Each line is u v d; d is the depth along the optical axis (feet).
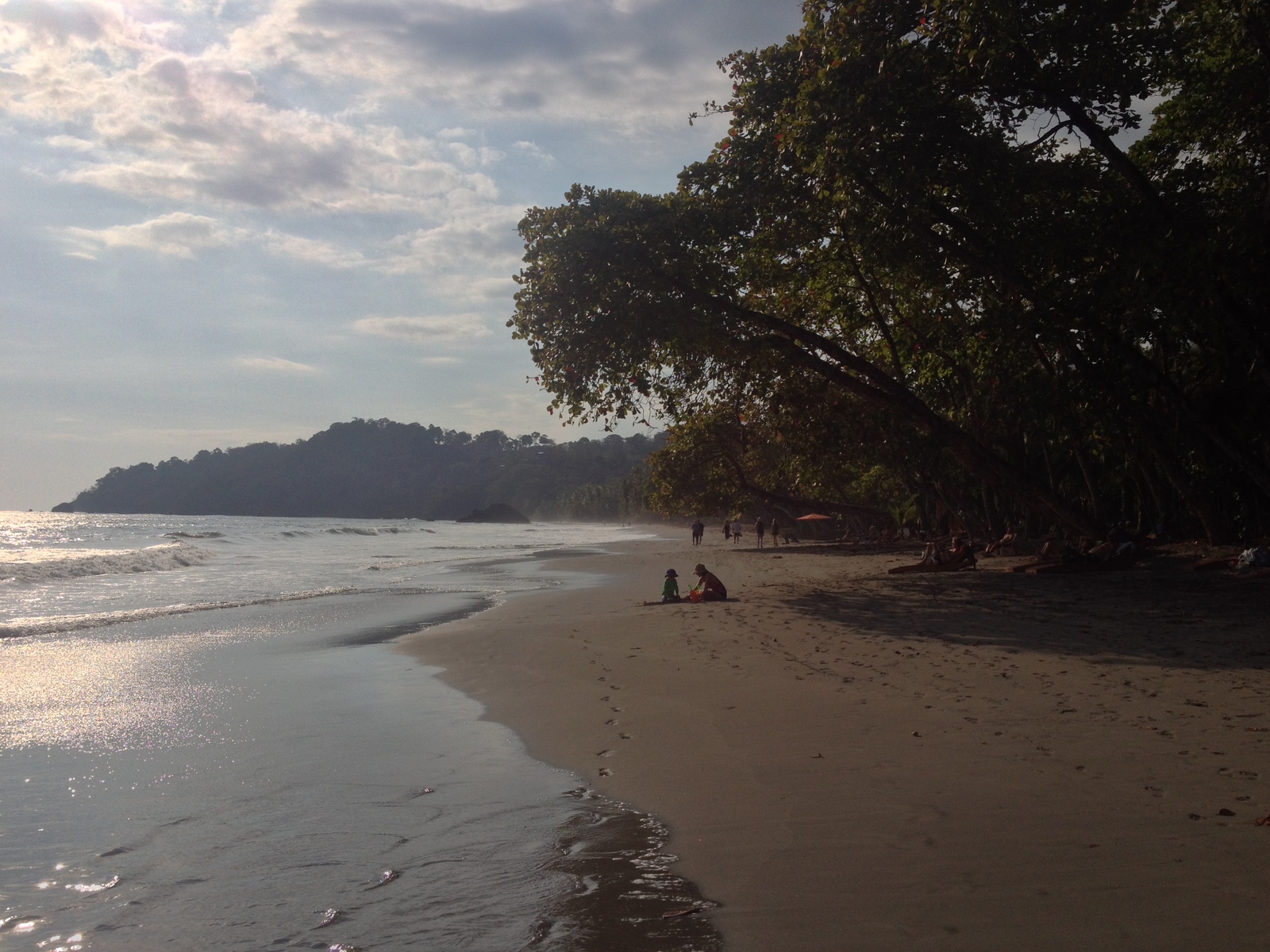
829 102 56.59
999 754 21.15
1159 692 26.96
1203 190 61.41
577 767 22.62
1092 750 21.09
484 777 21.94
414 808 19.51
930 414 70.08
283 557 154.81
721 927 13.10
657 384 76.59
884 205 59.47
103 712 30.22
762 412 101.55
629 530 437.99
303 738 26.43
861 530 185.47
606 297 66.90
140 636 51.06
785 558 127.03
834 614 50.39
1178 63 59.57
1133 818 16.40
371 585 93.56
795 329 69.15
